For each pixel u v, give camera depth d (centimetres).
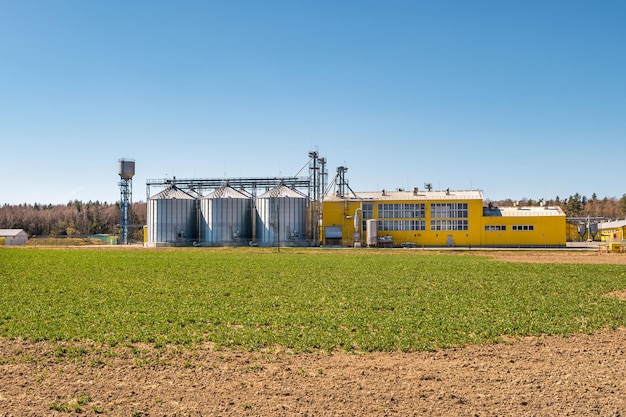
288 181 11050
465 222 10381
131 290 3675
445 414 1434
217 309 2900
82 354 2011
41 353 2028
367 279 4344
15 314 2730
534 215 10219
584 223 14575
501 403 1508
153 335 2277
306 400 1531
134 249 9144
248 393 1588
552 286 3897
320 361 1922
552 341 2220
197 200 11125
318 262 6091
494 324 2484
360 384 1667
